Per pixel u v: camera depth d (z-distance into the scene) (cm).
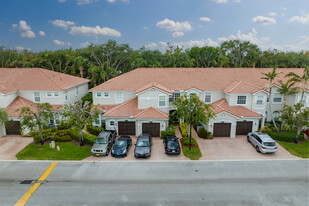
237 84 2894
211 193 1473
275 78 3139
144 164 1909
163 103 2722
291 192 1499
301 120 2347
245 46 6669
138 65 5556
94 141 2180
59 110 2844
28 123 2172
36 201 1372
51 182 1603
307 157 2081
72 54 6212
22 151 2142
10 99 2789
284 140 2472
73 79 3700
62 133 2539
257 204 1361
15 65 6116
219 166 1884
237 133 2692
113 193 1460
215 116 2411
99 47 6781
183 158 2034
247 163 1945
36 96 2948
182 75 3275
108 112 2644
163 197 1420
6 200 1383
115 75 4997
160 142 2438
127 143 2178
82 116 2328
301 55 6256
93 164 1902
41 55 6141
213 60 6281
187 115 2291
